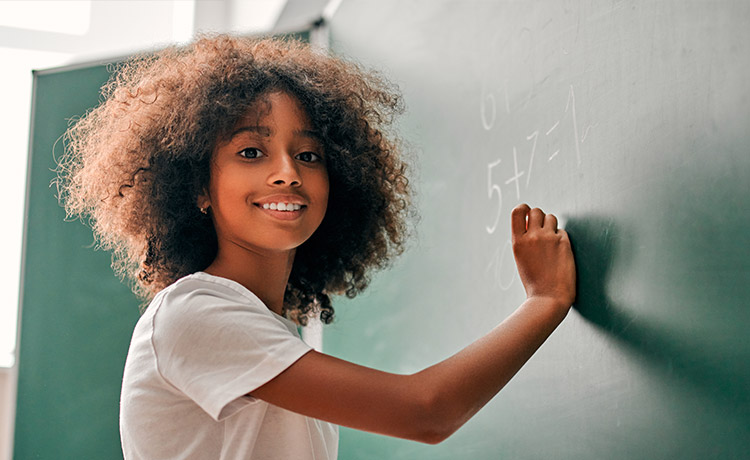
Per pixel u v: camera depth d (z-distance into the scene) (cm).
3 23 350
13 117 332
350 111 128
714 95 88
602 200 111
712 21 89
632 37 105
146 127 122
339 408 90
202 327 94
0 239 316
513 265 146
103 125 135
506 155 152
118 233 130
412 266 203
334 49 282
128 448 101
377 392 90
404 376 91
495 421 150
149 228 124
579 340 116
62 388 264
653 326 97
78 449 261
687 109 92
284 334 94
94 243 269
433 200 193
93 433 261
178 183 119
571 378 119
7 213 319
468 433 163
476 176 168
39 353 266
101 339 266
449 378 92
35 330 266
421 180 202
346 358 245
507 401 144
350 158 126
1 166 324
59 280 269
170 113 119
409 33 217
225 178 109
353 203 136
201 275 104
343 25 275
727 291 85
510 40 152
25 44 352
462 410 92
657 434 96
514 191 147
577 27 123
